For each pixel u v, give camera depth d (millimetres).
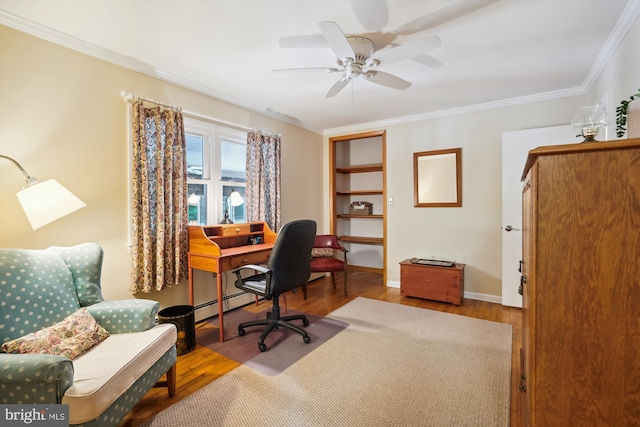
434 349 2309
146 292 2416
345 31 1970
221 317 2484
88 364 1340
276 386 1854
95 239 2174
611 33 2000
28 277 1533
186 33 1978
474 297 3590
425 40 1680
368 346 2369
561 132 2994
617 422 869
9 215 1802
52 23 1848
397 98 3275
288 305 3393
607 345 871
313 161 4586
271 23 1871
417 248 3979
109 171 2246
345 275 3779
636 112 1521
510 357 2174
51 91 1954
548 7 1729
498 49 2219
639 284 833
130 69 2367
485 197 3510
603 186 861
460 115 3635
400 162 4082
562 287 914
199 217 2971
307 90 3029
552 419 940
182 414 1609
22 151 1842
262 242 3320
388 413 1604
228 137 3227
